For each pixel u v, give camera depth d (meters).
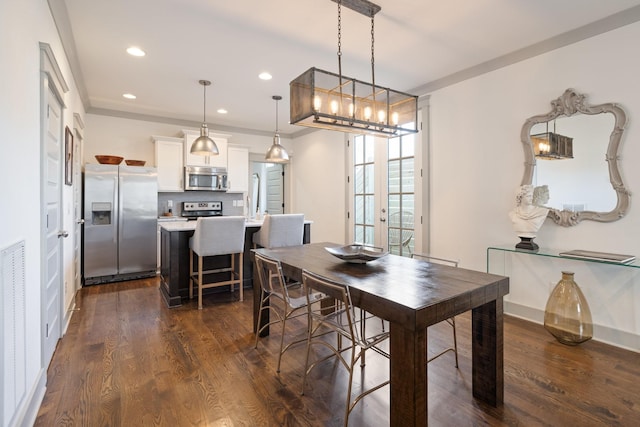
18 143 1.53
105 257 4.28
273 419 1.64
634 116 2.35
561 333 2.49
